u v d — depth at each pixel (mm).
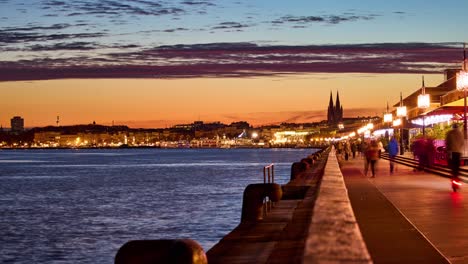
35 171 143000
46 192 80562
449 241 13195
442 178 34875
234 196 66062
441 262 10859
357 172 43344
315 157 69875
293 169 43281
